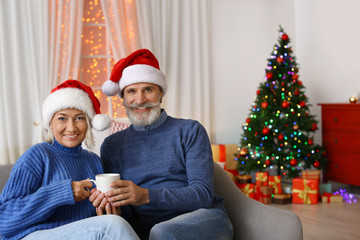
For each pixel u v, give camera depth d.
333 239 2.97
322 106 4.61
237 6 5.32
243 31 5.35
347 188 4.78
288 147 4.39
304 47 5.37
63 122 1.62
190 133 1.79
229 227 1.60
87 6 4.77
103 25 4.81
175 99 4.85
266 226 1.63
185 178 1.79
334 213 3.70
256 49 5.41
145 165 1.79
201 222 1.49
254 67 5.39
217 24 5.23
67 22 4.43
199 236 1.44
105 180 1.46
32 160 1.54
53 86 4.38
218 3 5.23
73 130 1.62
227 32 5.27
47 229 1.46
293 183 4.16
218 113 5.24
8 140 4.33
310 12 5.25
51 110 1.62
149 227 1.73
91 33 4.79
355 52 4.64
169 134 1.81
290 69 4.50
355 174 4.26
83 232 1.32
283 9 5.48
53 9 4.38
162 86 1.90
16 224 1.41
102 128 1.69
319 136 5.08
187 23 4.91
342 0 4.78
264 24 5.43
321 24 5.09
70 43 4.42
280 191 4.23
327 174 4.56
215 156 4.85
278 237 1.58
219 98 5.24
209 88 5.03
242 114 5.35
